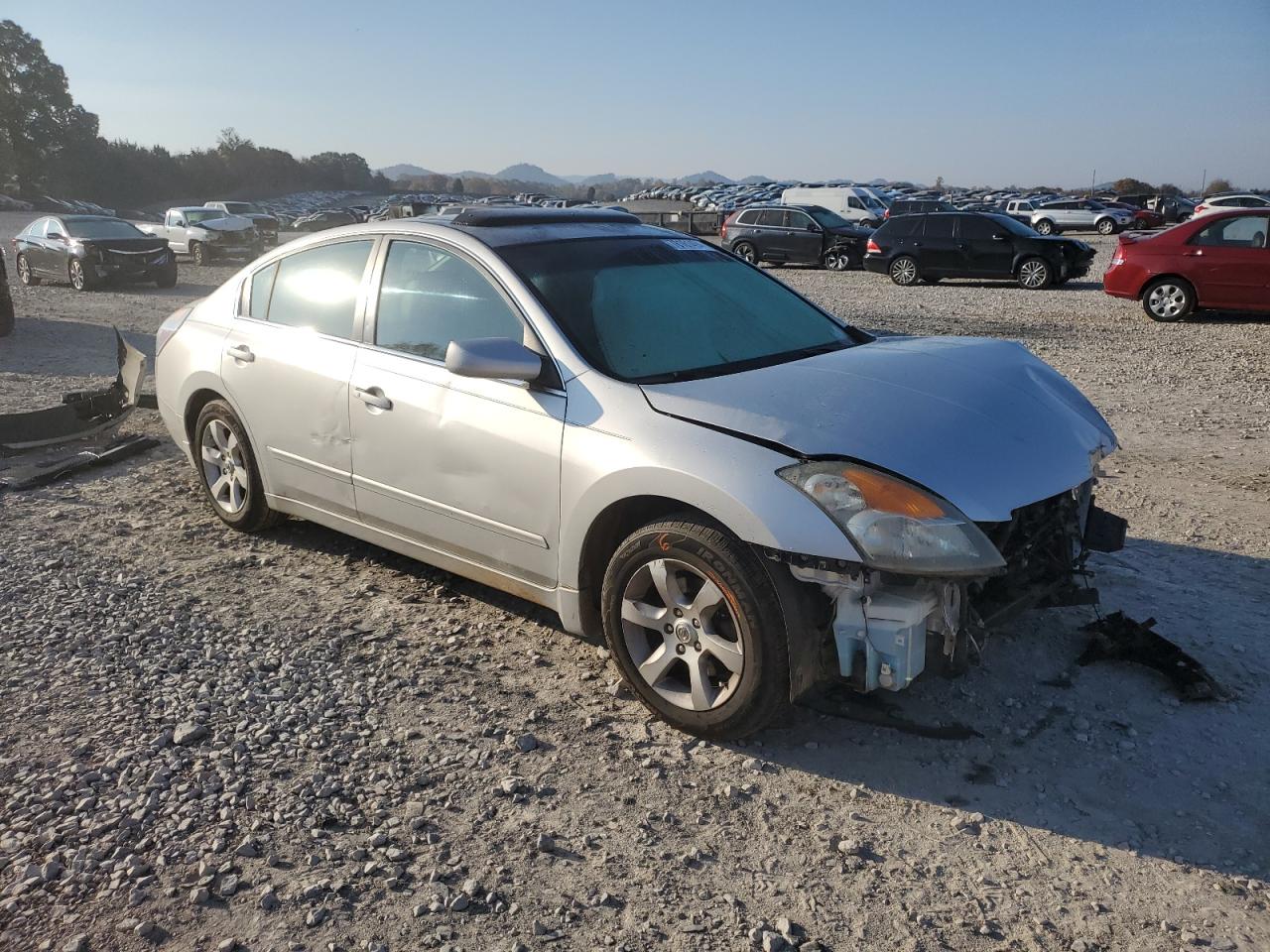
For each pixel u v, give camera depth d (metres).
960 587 3.00
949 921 2.46
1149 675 3.57
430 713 3.46
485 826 2.84
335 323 4.43
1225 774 3.00
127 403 7.46
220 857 2.70
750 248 25.47
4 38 83.44
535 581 3.72
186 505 5.81
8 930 2.44
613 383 3.41
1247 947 2.34
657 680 3.33
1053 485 3.18
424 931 2.43
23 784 3.05
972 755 3.14
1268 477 5.97
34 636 4.08
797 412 3.17
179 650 3.95
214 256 26.20
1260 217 13.39
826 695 3.35
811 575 2.90
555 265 3.88
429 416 3.89
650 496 3.21
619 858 2.70
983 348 4.09
